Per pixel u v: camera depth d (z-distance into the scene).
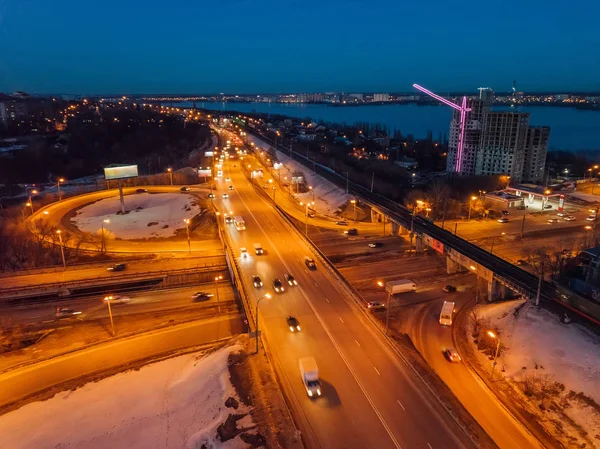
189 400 52.94
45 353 68.38
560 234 118.31
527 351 63.28
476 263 82.62
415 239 113.00
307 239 100.25
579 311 67.88
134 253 105.12
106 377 59.66
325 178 172.62
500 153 199.50
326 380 52.56
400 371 54.47
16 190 180.50
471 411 53.72
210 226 121.75
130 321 77.62
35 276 91.94
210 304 82.75
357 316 67.69
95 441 47.72
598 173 195.50
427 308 80.19
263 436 44.56
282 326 64.69
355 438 43.78
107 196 155.50
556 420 52.69
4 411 53.50
